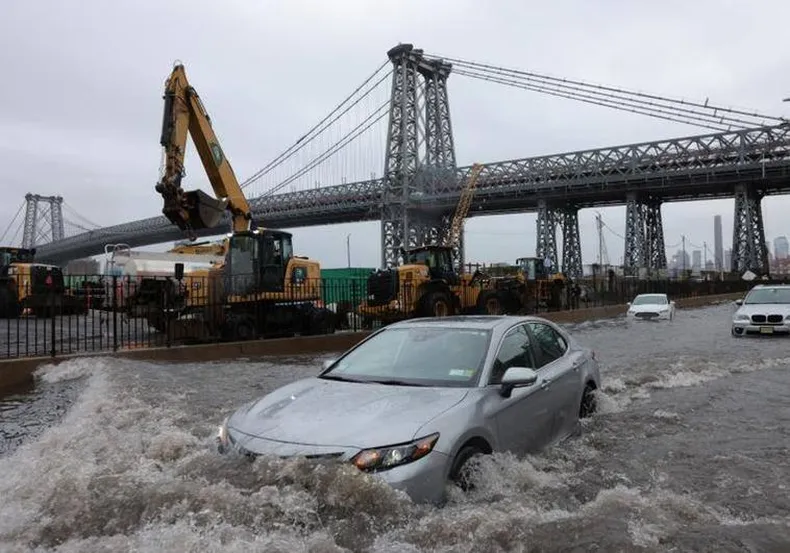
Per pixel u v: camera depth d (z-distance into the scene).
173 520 3.47
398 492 3.56
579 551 3.09
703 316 30.00
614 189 70.44
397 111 82.06
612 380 9.30
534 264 33.44
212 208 20.27
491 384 4.82
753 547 3.13
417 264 23.75
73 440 5.66
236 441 4.16
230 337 16.77
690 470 4.84
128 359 12.70
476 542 3.24
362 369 5.32
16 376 10.96
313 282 19.53
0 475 4.58
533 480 4.36
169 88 20.33
